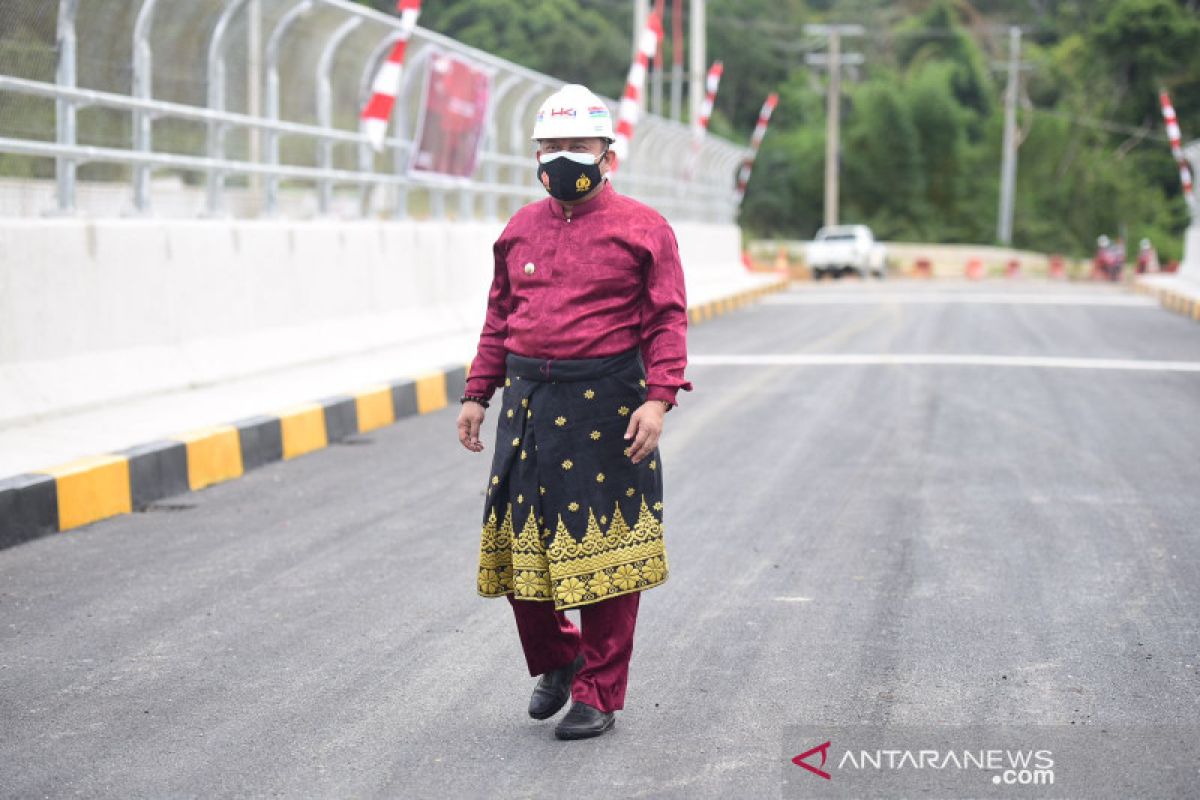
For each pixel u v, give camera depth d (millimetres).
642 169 76188
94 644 15141
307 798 10977
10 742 12227
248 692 13547
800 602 16641
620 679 12375
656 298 11859
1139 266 142375
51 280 26469
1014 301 82062
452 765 11664
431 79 44906
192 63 33875
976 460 26266
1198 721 12594
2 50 27641
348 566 18547
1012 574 17938
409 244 42625
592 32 189750
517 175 56156
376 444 28781
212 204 34469
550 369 11883
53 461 21766
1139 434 29469
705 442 28312
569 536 11906
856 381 38594
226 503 22750
